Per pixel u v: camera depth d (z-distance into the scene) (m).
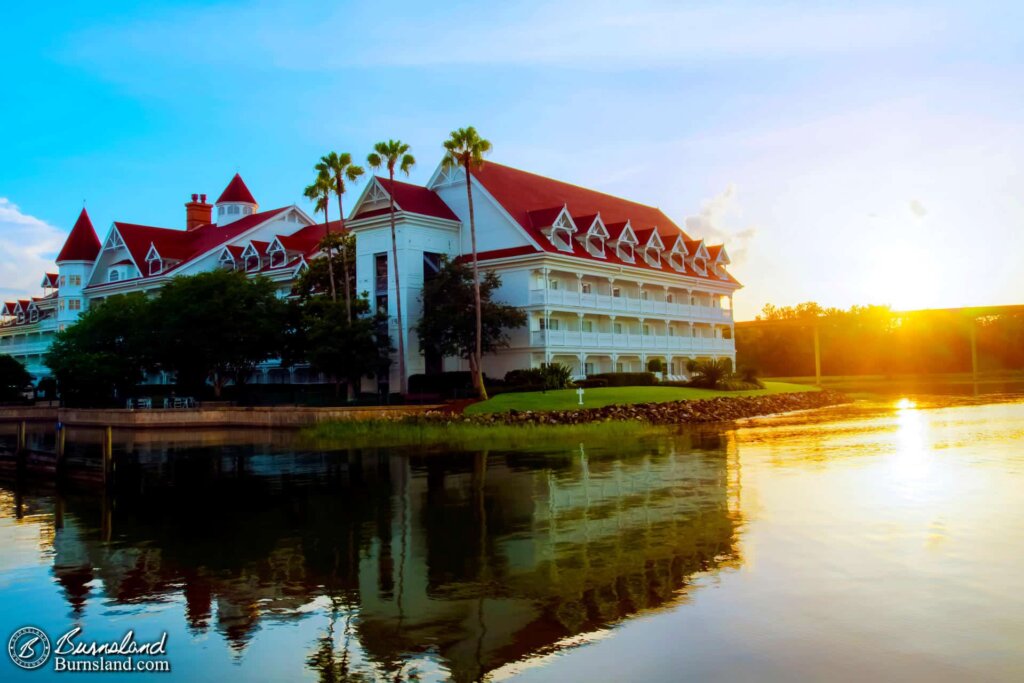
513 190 69.31
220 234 93.44
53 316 100.75
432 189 68.75
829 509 18.72
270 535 18.19
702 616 11.63
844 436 36.81
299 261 77.12
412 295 62.31
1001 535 15.77
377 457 32.97
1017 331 124.88
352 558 15.71
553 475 25.62
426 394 57.53
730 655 10.25
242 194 101.62
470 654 10.62
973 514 17.80
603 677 9.74
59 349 69.12
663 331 78.19
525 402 49.00
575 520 18.42
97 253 99.38
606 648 10.62
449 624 11.76
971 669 9.69
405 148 58.69
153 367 67.62
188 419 57.50
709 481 23.39
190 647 11.27
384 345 60.12
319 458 33.44
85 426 61.56
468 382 58.06
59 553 17.05
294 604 12.95
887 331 124.38
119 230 94.25
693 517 18.23
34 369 102.56
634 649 10.55
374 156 58.47
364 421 46.47
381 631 11.58
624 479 24.27
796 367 125.44
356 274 65.44
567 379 56.91
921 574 13.27
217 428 55.88
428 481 25.39
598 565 14.48
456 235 66.81
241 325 61.59
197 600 13.36
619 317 71.06
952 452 29.28
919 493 20.62
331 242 65.44
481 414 46.25
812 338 124.00
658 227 88.94
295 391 68.75
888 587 12.66
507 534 17.28
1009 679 9.41
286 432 50.12
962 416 47.97
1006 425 40.41
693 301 85.38
